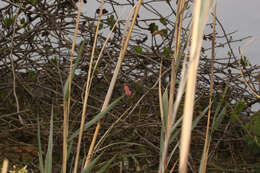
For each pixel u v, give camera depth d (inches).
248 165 95.9
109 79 119.3
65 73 116.6
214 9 37.5
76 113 114.5
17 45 119.1
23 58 121.7
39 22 130.5
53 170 87.1
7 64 121.2
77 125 106.8
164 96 38.4
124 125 100.7
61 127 98.7
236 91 121.0
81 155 95.2
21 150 100.7
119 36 125.6
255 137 96.6
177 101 19.9
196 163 96.0
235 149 117.4
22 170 79.4
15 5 114.0
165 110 37.5
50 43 127.2
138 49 119.5
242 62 119.3
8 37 124.5
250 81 117.0
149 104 109.7
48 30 126.4
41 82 124.8
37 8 119.6
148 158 98.4
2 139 103.7
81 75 123.4
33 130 99.7
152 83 118.0
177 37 37.4
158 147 98.0
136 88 112.4
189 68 18.7
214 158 103.7
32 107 120.4
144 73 118.3
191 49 18.9
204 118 113.3
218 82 125.0
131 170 90.7
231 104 117.8
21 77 124.2
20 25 123.6
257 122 98.7
